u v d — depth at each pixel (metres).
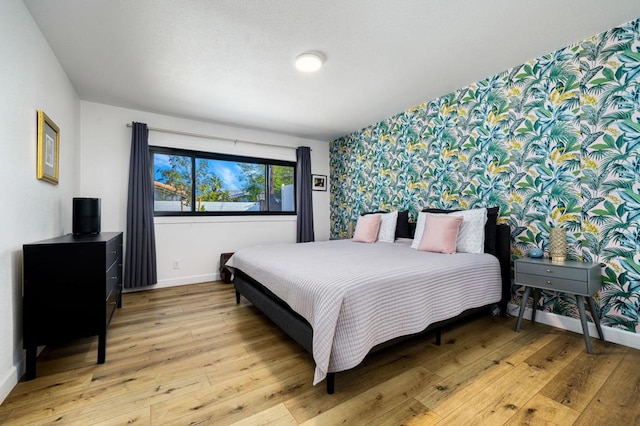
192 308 2.69
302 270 1.75
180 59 2.24
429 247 2.50
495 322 2.33
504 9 1.72
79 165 2.97
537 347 1.87
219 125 3.89
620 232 1.90
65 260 1.59
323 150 4.90
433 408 1.28
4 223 1.40
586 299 2.05
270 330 2.18
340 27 1.86
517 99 2.43
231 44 2.04
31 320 1.51
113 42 2.01
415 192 3.38
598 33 1.98
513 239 2.47
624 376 1.52
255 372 1.58
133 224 3.18
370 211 4.00
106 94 2.88
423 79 2.64
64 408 1.28
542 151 2.29
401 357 1.75
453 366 1.64
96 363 1.68
